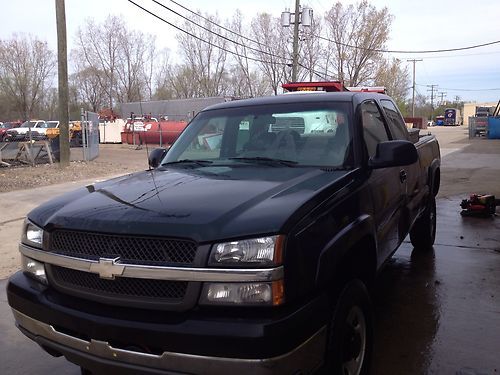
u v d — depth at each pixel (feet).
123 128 113.80
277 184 10.28
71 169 54.65
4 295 17.61
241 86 164.04
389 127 15.81
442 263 20.11
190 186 10.52
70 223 9.42
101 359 8.70
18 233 26.89
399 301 16.10
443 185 42.80
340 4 150.61
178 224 8.48
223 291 8.09
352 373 10.15
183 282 8.27
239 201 9.20
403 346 13.00
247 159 12.76
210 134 14.08
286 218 8.48
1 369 12.42
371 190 11.79
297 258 8.39
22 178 46.21
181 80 168.45
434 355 12.50
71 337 9.06
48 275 9.71
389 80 176.24
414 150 12.04
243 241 8.18
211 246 8.18
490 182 43.78
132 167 60.75
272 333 7.73
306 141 12.84
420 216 19.57
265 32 150.51
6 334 14.47
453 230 25.90
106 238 8.91
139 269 8.39
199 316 8.09
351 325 10.01
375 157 12.25
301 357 8.14
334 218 9.66
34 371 12.31
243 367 7.70
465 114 397.60
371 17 151.53
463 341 13.24
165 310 8.30
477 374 11.55
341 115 13.00
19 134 113.60
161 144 94.27
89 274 9.07
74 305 9.09
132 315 8.45
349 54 153.07
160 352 8.18
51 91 212.64
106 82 153.99
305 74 149.69
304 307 8.36
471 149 89.04
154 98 171.12
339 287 9.78
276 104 14.14
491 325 14.19
